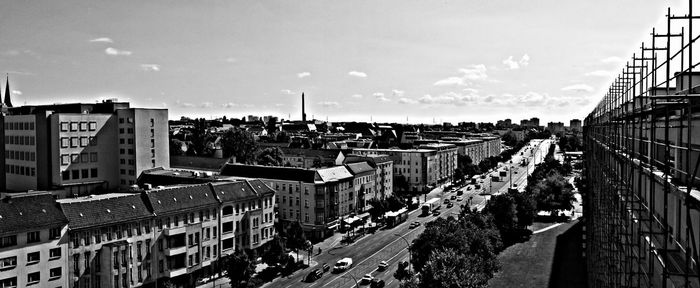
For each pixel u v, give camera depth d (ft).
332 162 580.30
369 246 398.01
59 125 431.43
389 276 319.27
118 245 265.54
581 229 428.15
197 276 311.06
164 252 291.99
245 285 294.66
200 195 321.11
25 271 236.43
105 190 463.01
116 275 265.34
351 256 370.32
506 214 390.42
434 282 225.97
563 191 495.00
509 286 291.17
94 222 261.03
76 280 255.29
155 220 287.69
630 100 136.67
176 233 295.28
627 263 113.09
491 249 289.53
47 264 244.22
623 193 124.57
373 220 489.26
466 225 313.94
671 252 85.10
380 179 563.07
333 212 449.48
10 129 467.52
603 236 176.04
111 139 467.93
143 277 280.92
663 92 118.62
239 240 343.26
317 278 316.40
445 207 556.51
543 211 506.89
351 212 492.54
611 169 149.48
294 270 335.06
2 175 479.41
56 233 247.50
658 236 97.14
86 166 451.12
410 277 256.73
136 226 278.87
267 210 368.68
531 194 476.95
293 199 447.42
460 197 620.49
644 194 109.91
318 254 378.94
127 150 466.29
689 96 62.85
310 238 432.66
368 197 530.27
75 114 442.91
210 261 318.24
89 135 452.35
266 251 322.75
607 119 180.04
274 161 639.76
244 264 288.92
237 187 350.64
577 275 310.45
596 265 216.95
